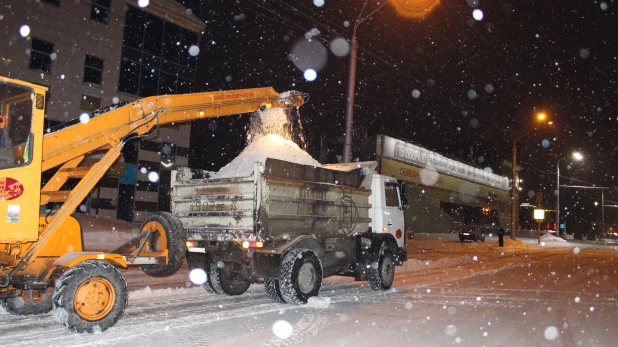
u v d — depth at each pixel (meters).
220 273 9.77
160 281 11.66
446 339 6.62
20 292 7.32
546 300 10.14
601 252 32.41
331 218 10.05
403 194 12.27
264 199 8.59
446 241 39.75
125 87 27.94
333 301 9.49
